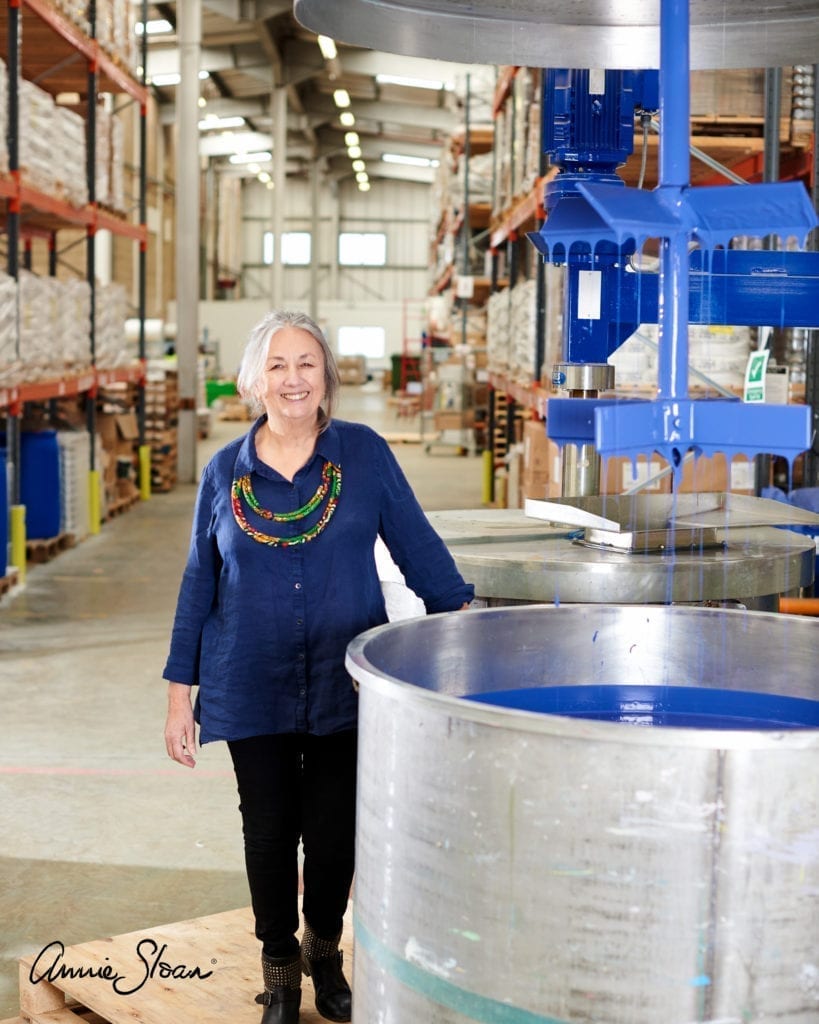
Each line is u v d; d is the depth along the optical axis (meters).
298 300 43.41
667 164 1.77
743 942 1.45
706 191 1.74
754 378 3.93
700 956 1.45
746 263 2.83
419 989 1.65
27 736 5.40
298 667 2.62
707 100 6.21
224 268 40.28
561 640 2.27
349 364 39.53
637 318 3.18
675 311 1.76
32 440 9.66
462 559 3.17
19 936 3.50
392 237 44.47
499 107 11.82
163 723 5.61
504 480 12.51
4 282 7.79
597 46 2.58
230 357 36.94
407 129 35.56
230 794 4.69
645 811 1.44
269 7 21.34
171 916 3.64
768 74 5.66
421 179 42.25
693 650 2.29
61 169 9.48
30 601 8.19
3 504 8.22
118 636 7.26
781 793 1.43
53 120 9.23
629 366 6.09
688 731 1.43
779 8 2.42
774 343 6.21
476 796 1.54
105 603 8.16
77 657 6.79
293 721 2.62
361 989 1.79
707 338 5.95
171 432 14.86
